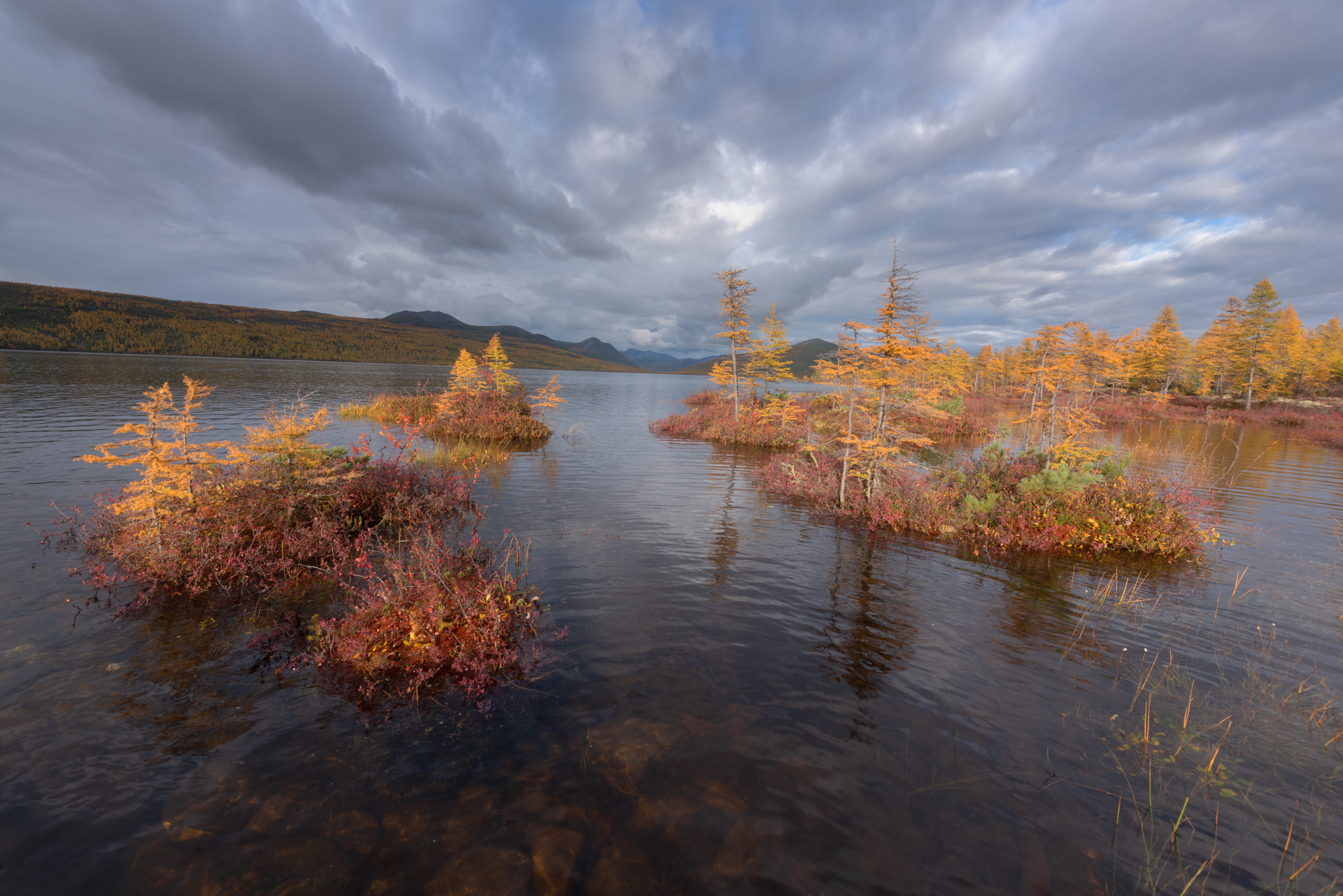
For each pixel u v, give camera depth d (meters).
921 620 6.98
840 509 12.52
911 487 12.67
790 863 3.38
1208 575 8.87
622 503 12.75
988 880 3.29
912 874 3.32
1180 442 26.84
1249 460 21.50
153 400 7.77
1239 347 50.34
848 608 7.28
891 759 4.34
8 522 9.32
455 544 9.16
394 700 4.94
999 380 71.31
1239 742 4.68
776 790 3.96
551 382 30.30
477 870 3.25
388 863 3.28
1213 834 3.67
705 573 8.44
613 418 34.91
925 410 13.71
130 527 8.05
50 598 6.64
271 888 3.09
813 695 5.21
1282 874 3.37
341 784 3.89
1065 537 10.22
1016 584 8.32
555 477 15.56
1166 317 53.44
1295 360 56.94
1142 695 5.38
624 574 8.24
